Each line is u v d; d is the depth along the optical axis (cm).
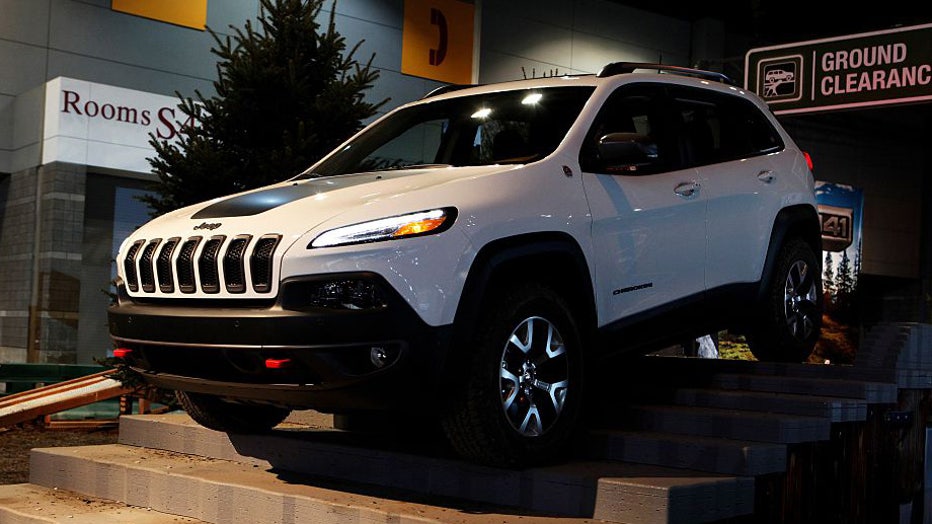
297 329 377
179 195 749
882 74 1266
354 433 543
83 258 1473
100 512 472
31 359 1433
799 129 2495
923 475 561
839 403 472
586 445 458
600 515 385
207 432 537
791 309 586
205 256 412
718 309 522
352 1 1817
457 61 1977
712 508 389
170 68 1638
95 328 1491
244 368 402
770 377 522
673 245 493
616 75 509
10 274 1517
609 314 457
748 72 1375
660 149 509
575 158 459
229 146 770
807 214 590
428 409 386
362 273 375
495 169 438
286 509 418
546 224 425
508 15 2075
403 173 467
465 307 389
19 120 1513
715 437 457
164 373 442
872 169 2652
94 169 1456
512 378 407
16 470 705
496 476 413
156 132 1497
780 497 438
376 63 1853
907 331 536
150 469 486
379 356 378
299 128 738
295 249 386
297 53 780
